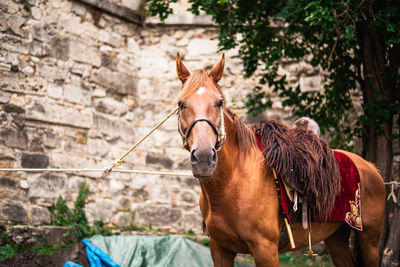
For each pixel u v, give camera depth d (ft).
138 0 25.67
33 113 20.70
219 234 10.08
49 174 20.84
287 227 10.05
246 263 18.26
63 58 22.36
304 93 19.88
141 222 24.50
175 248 18.98
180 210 24.68
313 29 19.34
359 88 23.63
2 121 19.48
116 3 24.79
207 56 25.66
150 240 19.08
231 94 25.20
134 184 24.86
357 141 22.47
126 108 25.27
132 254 18.19
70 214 20.93
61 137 21.84
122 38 25.49
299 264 19.62
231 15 19.39
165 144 25.41
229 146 9.81
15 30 20.45
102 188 23.25
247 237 9.75
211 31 25.84
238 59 25.30
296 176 10.28
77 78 22.89
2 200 18.81
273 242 9.92
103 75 24.18
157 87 25.89
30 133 20.56
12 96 19.99
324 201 10.62
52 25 22.04
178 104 9.34
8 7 20.25
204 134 8.54
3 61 19.88
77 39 23.09
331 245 12.71
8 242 17.03
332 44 19.11
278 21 24.48
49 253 17.56
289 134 10.87
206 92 9.04
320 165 10.73
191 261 18.44
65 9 22.67
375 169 12.64
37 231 18.20
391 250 14.89
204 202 10.48
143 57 26.30
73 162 22.11
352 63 18.81
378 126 16.47
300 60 24.93
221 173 9.55
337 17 15.76
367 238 12.12
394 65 16.35
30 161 20.27
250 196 9.74
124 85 25.25
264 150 10.30
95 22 24.08
